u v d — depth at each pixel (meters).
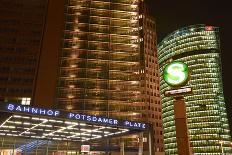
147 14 176.38
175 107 20.62
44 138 50.16
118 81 112.25
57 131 44.12
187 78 20.58
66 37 113.88
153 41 173.38
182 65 20.94
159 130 154.25
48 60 107.88
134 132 41.06
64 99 104.56
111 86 111.12
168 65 21.44
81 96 106.25
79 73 109.56
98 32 117.50
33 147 55.22
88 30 116.75
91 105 106.25
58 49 110.44
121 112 108.31
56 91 104.88
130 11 123.62
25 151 53.84
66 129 42.28
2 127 41.12
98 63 113.25
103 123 36.31
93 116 35.81
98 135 46.81
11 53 108.19
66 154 54.25
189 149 19.52
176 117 20.39
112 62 114.50
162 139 153.62
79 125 38.66
